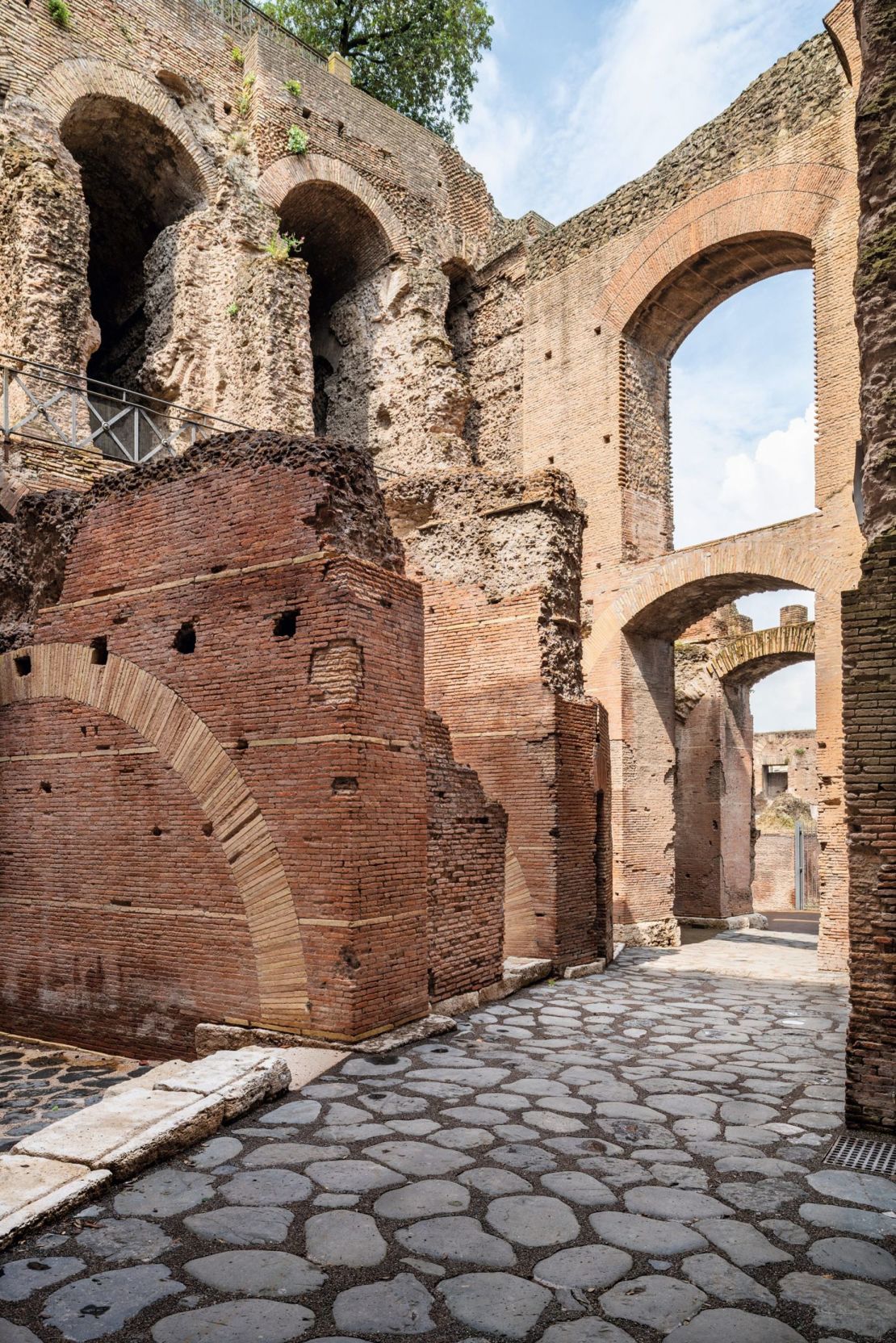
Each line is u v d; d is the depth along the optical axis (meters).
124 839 9.05
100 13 18.44
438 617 13.41
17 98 16.28
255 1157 5.37
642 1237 4.44
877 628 6.05
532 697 12.38
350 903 7.52
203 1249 4.25
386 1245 4.31
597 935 13.18
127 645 9.21
